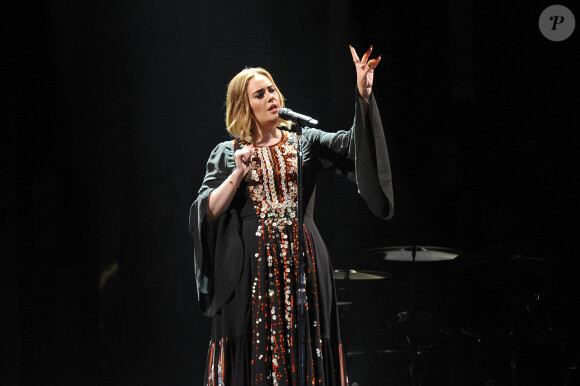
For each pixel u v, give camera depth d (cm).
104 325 1477
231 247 637
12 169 1392
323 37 1506
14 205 1393
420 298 1398
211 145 1545
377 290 1419
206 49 1540
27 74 1429
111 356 1474
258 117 671
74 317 1451
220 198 626
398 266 1426
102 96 1508
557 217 1296
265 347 611
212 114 1541
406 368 1257
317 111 1505
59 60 1467
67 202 1470
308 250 636
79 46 1491
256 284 625
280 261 628
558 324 1145
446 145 1468
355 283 1427
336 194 1473
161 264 1514
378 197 636
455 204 1407
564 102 1384
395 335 1280
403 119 1481
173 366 1488
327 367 623
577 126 1363
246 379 617
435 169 1464
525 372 1158
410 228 1459
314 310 623
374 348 1323
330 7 1503
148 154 1530
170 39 1536
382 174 628
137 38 1527
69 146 1476
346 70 1496
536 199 1314
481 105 1455
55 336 1430
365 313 1405
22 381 1386
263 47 1528
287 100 1512
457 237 1409
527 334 1152
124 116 1521
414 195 1466
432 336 1235
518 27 1418
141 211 1519
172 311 1505
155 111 1534
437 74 1475
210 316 646
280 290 622
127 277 1501
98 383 1460
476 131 1459
